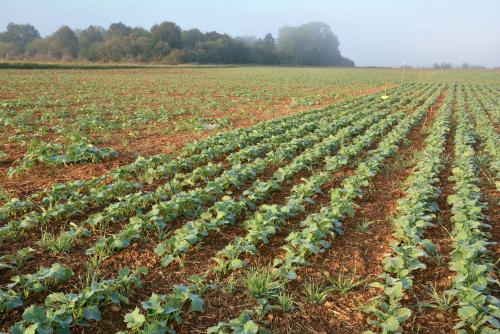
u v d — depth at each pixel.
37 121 13.76
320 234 5.35
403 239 5.60
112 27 124.94
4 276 4.62
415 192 6.76
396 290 4.24
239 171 8.06
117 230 5.87
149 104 20.12
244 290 4.52
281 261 4.83
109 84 30.48
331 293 4.54
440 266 5.06
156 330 3.59
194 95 25.19
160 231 5.68
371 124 14.84
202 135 12.69
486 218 6.32
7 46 98.56
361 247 5.59
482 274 4.48
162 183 7.96
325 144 10.41
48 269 4.39
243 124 15.06
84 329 3.86
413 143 12.15
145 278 4.71
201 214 5.79
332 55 148.25
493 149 10.32
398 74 64.00
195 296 4.07
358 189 7.11
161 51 97.81
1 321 3.89
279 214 5.99
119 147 10.84
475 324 3.85
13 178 7.98
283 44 132.12
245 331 3.50
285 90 30.06
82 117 14.96
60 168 8.72
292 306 4.26
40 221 5.89
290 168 8.37
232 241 5.65
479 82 46.25
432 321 4.10
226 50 106.88
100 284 4.12
